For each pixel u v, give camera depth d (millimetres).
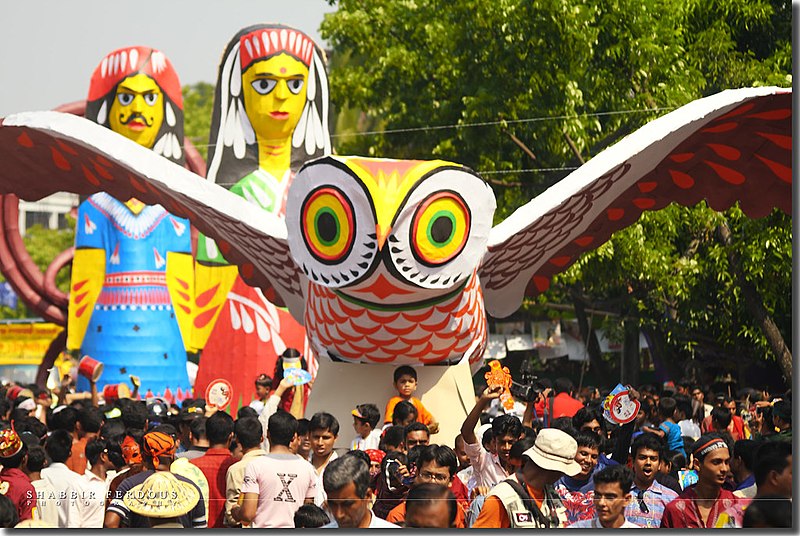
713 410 12828
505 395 9727
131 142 13766
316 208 12430
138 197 15320
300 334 19500
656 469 8766
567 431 8703
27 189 15930
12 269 26719
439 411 13328
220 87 19844
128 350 20344
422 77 24688
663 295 22000
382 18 25250
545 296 24344
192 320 21516
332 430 9242
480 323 13484
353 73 26312
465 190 12320
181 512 7824
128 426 10469
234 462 9461
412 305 12758
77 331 20953
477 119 22141
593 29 20250
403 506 8031
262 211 14344
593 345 25875
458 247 12398
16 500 8336
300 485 8398
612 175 13305
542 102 20953
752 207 14883
